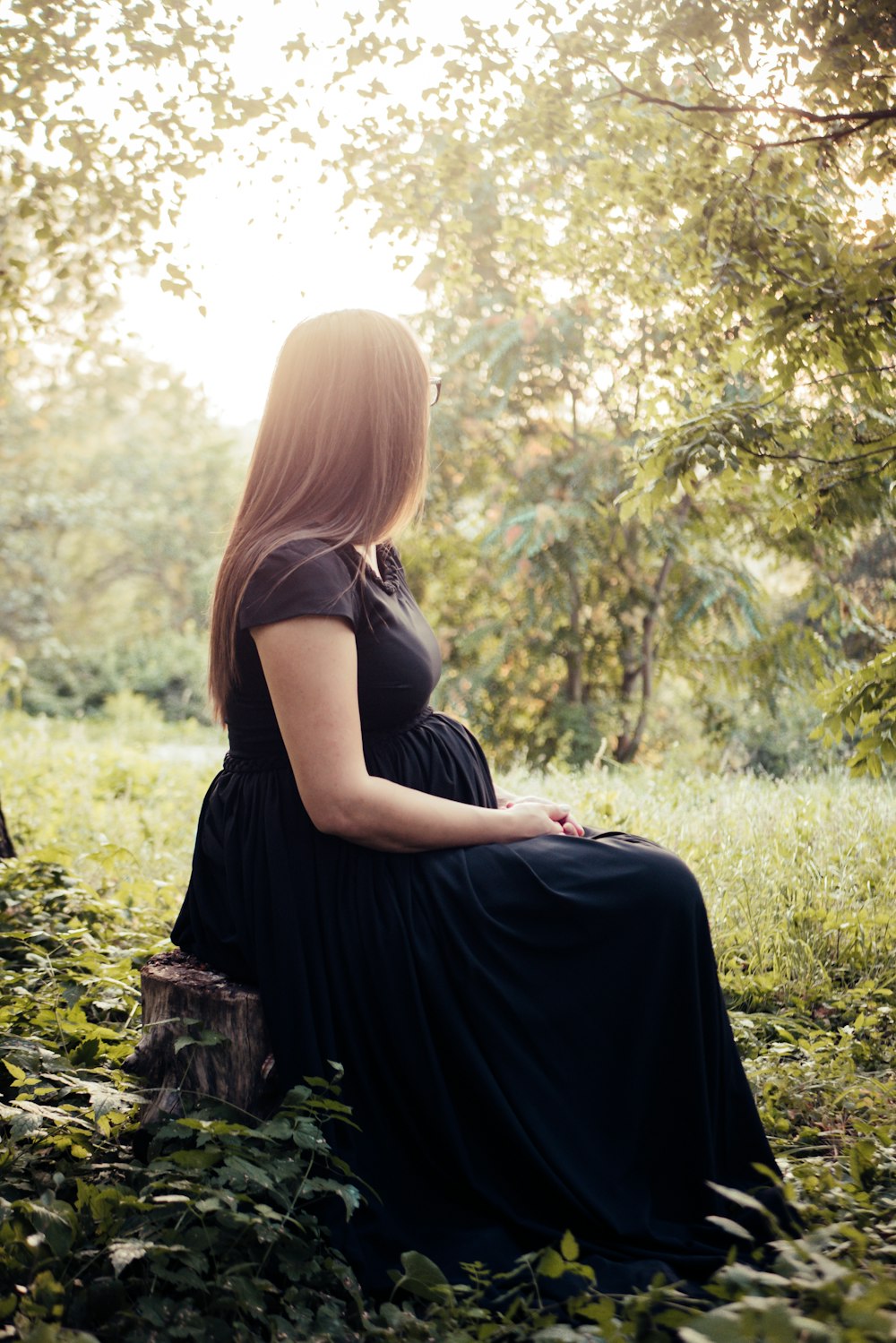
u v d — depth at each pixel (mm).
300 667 1915
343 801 1921
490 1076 1892
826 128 2951
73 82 3656
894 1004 3035
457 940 1938
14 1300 1443
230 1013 1983
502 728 8641
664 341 3557
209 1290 1545
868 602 5527
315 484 2092
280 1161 1745
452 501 8727
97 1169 1909
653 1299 1461
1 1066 2193
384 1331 1531
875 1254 1680
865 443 2965
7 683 9430
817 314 2840
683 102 3080
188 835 5105
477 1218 1874
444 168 3605
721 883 3611
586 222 3449
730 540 6820
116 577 24656
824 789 4969
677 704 8984
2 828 3924
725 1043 2008
